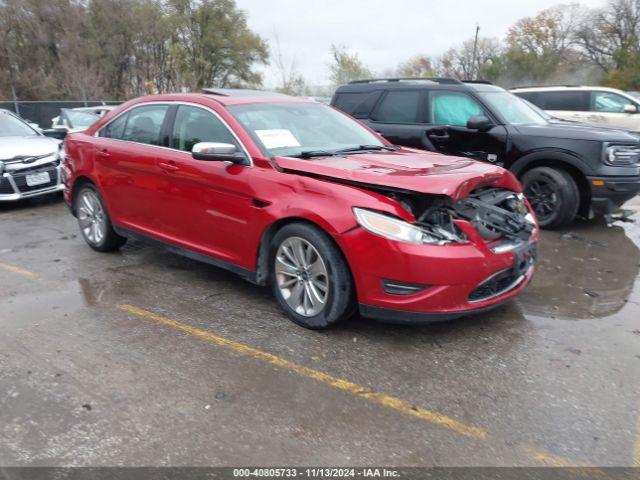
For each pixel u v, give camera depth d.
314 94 23.98
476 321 4.12
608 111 11.44
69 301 4.52
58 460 2.62
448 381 3.29
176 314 4.25
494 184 4.19
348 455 2.66
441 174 3.73
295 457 2.64
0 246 6.20
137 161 5.01
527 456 2.65
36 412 2.98
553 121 7.54
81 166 5.68
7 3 29.33
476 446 2.72
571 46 50.47
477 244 3.59
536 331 3.97
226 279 5.02
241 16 35.22
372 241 3.50
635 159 6.53
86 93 28.80
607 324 4.11
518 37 52.34
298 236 3.85
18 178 8.07
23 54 30.31
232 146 4.16
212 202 4.39
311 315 3.90
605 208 6.62
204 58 34.81
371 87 8.32
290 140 4.48
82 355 3.61
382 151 4.80
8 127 9.23
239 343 3.76
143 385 3.24
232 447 2.71
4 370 3.42
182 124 4.77
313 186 3.80
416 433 2.81
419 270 3.44
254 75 36.97
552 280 5.08
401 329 3.97
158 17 32.28
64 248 6.10
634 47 45.16
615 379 3.32
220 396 3.13
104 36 30.86
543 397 3.13
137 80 30.02
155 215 4.98
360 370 3.41
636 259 5.73
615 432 2.82
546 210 6.87
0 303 4.49
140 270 5.29
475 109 7.29
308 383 3.27
